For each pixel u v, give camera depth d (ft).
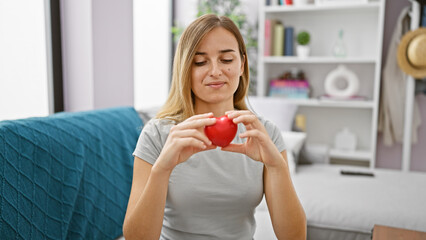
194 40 3.06
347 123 11.69
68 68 7.26
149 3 10.93
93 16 7.04
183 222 3.29
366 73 11.20
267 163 2.77
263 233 4.78
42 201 3.84
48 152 4.08
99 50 7.30
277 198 2.94
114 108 5.92
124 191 5.15
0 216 3.39
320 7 10.34
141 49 10.59
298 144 8.30
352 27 11.19
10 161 3.63
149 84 11.21
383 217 5.67
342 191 6.64
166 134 3.29
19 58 6.39
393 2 10.74
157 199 2.66
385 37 10.94
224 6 11.44
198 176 3.23
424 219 5.54
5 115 6.18
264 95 11.65
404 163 10.30
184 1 12.39
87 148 4.69
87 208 4.43
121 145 5.39
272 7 10.84
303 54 10.91
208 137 2.61
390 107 10.45
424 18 9.67
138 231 2.73
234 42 3.15
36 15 6.70
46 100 7.05
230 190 3.26
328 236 5.87
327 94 11.28
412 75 9.75
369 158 10.51
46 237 3.80
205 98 3.16
